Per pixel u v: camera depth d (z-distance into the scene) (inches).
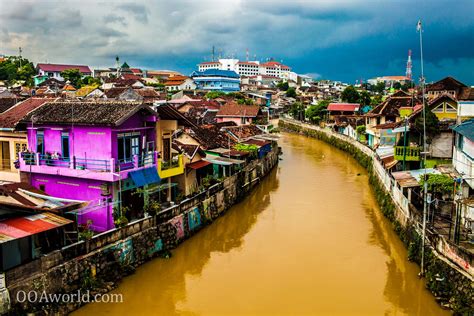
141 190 987.9
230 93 4537.4
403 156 1417.3
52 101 1109.7
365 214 1353.3
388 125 1968.5
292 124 3964.1
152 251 927.7
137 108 966.4
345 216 1331.2
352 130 2765.7
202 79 5374.0
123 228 847.1
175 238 1015.6
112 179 886.4
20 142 1073.5
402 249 1035.9
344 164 2256.4
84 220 938.1
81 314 714.2
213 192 1252.5
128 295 793.6
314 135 3415.4
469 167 1006.4
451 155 1457.9
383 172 1482.5
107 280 793.6
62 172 941.2
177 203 1070.4
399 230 1107.3
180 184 1219.2
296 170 2080.5
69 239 755.4
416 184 1063.0
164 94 3750.0
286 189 1684.3
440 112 1696.6
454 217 984.3
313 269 944.3
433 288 794.8
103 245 798.5
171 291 833.5
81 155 960.3
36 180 1002.1
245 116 2677.2
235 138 1889.8
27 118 1006.4
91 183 935.0
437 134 1462.8
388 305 789.9
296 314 757.3
